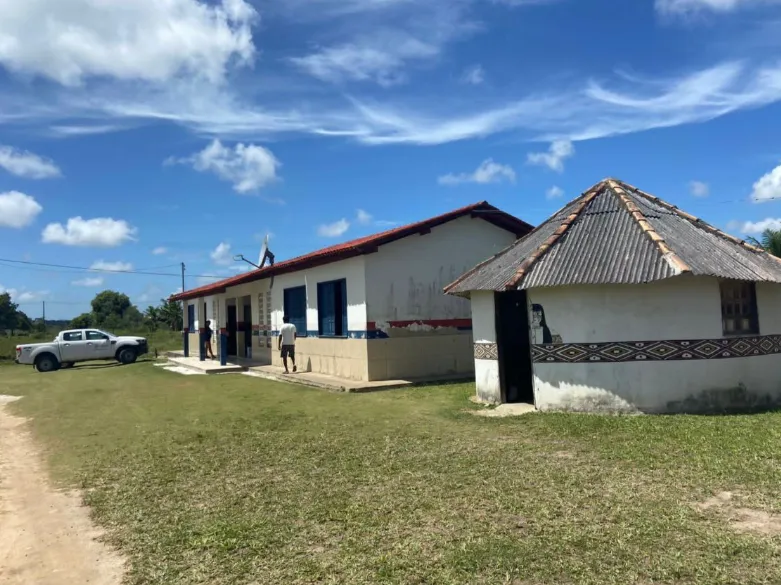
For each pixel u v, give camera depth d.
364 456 7.50
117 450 8.55
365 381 14.68
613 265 9.34
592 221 10.80
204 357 24.72
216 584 4.21
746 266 9.59
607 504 5.36
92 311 69.69
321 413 10.95
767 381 9.68
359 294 15.02
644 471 6.27
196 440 8.97
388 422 9.75
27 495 6.61
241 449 8.23
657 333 9.17
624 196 11.16
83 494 6.50
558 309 9.71
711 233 11.24
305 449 8.04
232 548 4.79
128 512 5.80
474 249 16.30
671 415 8.92
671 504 5.30
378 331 14.84
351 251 14.65
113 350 27.11
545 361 9.84
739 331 9.58
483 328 11.29
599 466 6.55
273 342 21.00
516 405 10.52
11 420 12.23
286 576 4.28
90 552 4.92
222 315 27.00
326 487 6.28
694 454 6.77
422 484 6.21
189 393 15.00
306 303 18.16
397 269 15.16
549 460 6.90
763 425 8.07
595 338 9.40
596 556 4.34
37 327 68.25
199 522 5.42
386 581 4.12
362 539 4.86
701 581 3.92
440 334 15.65
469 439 8.20
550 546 4.54
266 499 5.97
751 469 6.15
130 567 4.57
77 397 15.24
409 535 4.89
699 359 9.19
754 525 4.79
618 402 9.24
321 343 17.14
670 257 8.87
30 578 4.49
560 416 9.24
